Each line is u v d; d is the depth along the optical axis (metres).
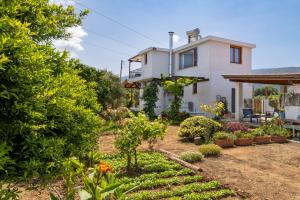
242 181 6.79
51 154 2.61
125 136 7.47
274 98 21.12
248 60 24.47
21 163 2.51
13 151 2.54
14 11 2.67
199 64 23.70
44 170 2.69
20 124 2.46
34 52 2.67
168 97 25.91
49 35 3.57
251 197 5.80
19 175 2.56
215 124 12.87
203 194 5.83
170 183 6.53
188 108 24.80
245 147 11.48
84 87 3.78
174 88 20.55
